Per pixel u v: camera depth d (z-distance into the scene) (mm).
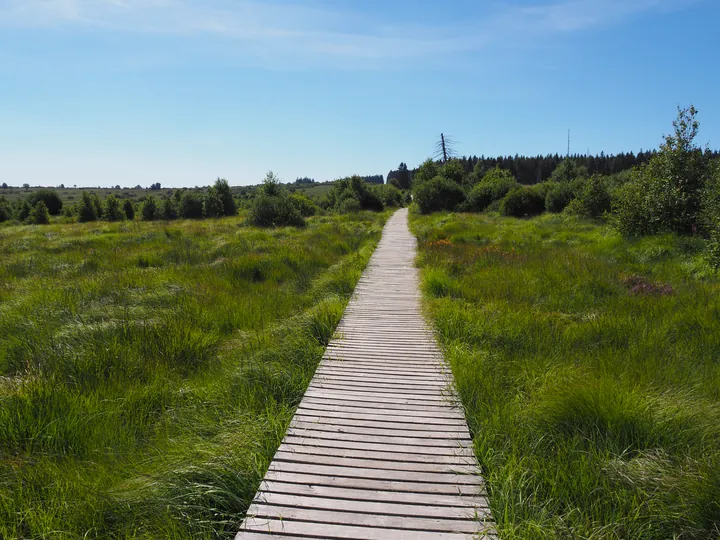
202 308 7383
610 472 3193
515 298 7973
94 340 5648
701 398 4191
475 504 2893
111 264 11758
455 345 5754
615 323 6422
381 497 2943
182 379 5012
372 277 10914
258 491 2988
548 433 3713
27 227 25719
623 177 30438
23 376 4750
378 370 5172
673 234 12625
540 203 26234
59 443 3676
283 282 9977
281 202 23672
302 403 4328
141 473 3248
